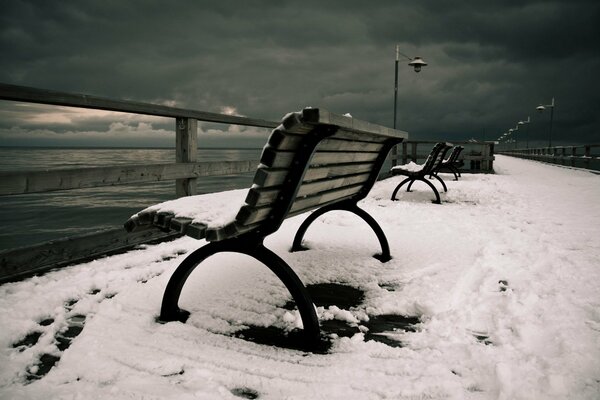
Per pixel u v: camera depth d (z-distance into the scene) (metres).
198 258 2.14
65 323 2.17
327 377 1.64
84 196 26.84
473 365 1.72
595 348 1.80
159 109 3.79
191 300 2.46
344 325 2.20
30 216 17.80
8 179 2.47
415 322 2.24
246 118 5.41
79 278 2.78
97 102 3.05
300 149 1.90
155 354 1.82
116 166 3.30
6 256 2.69
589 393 1.48
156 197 25.61
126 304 2.38
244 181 36.62
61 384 1.59
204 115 4.54
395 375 1.66
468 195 7.62
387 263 3.25
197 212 2.02
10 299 2.39
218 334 2.05
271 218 2.00
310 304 1.98
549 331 1.99
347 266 3.15
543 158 25.62
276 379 1.62
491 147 14.81
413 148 13.95
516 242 3.84
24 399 1.46
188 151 4.37
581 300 2.37
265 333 2.08
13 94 2.40
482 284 2.67
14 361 1.77
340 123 1.85
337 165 2.51
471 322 2.15
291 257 3.37
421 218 5.15
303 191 2.23
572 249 3.60
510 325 2.09
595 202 6.70
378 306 2.43
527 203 6.62
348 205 3.38
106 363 1.74
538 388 1.51
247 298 2.49
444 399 1.49
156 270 3.03
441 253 3.47
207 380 1.61
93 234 3.37
